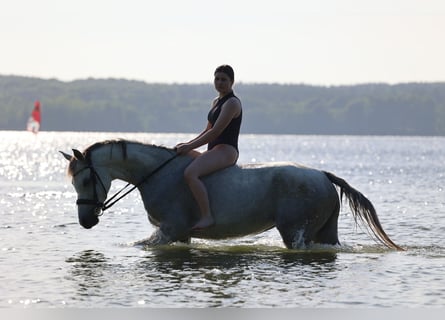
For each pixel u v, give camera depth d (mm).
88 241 15117
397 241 15773
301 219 13289
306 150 121000
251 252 13570
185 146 13422
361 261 12766
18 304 9805
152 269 11945
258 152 103812
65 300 9977
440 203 25625
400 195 29547
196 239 15023
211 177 13227
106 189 13367
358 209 13609
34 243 14789
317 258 12977
